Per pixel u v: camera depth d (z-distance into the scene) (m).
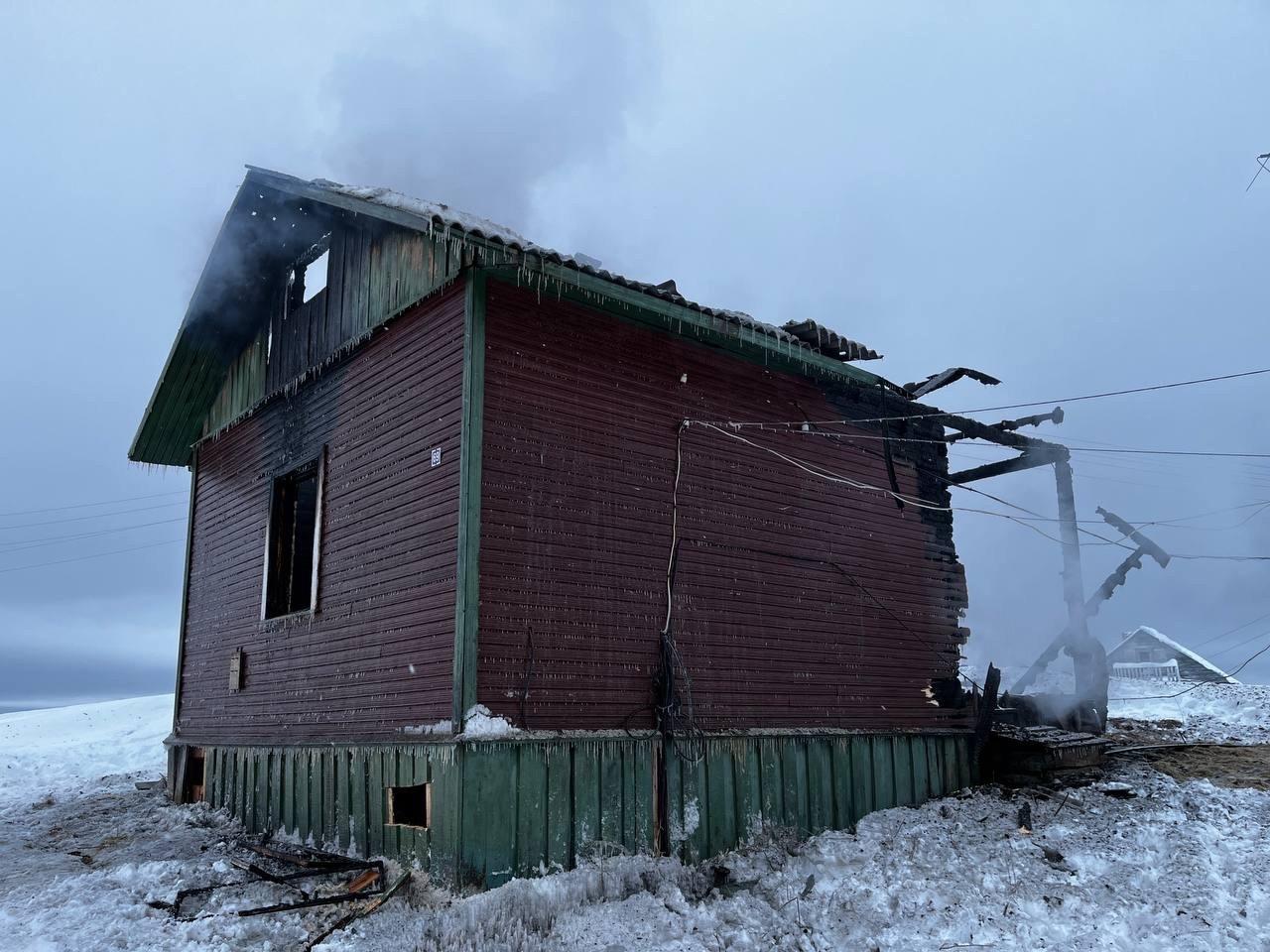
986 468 15.91
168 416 15.34
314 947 7.77
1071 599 15.93
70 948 7.62
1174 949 7.58
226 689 13.45
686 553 10.97
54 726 26.73
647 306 10.40
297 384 12.70
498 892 8.26
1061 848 10.71
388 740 9.62
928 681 13.65
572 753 9.36
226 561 14.16
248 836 11.84
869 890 9.43
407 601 9.79
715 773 10.55
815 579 12.41
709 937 8.09
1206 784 13.22
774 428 12.38
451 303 9.98
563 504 9.95
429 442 9.90
